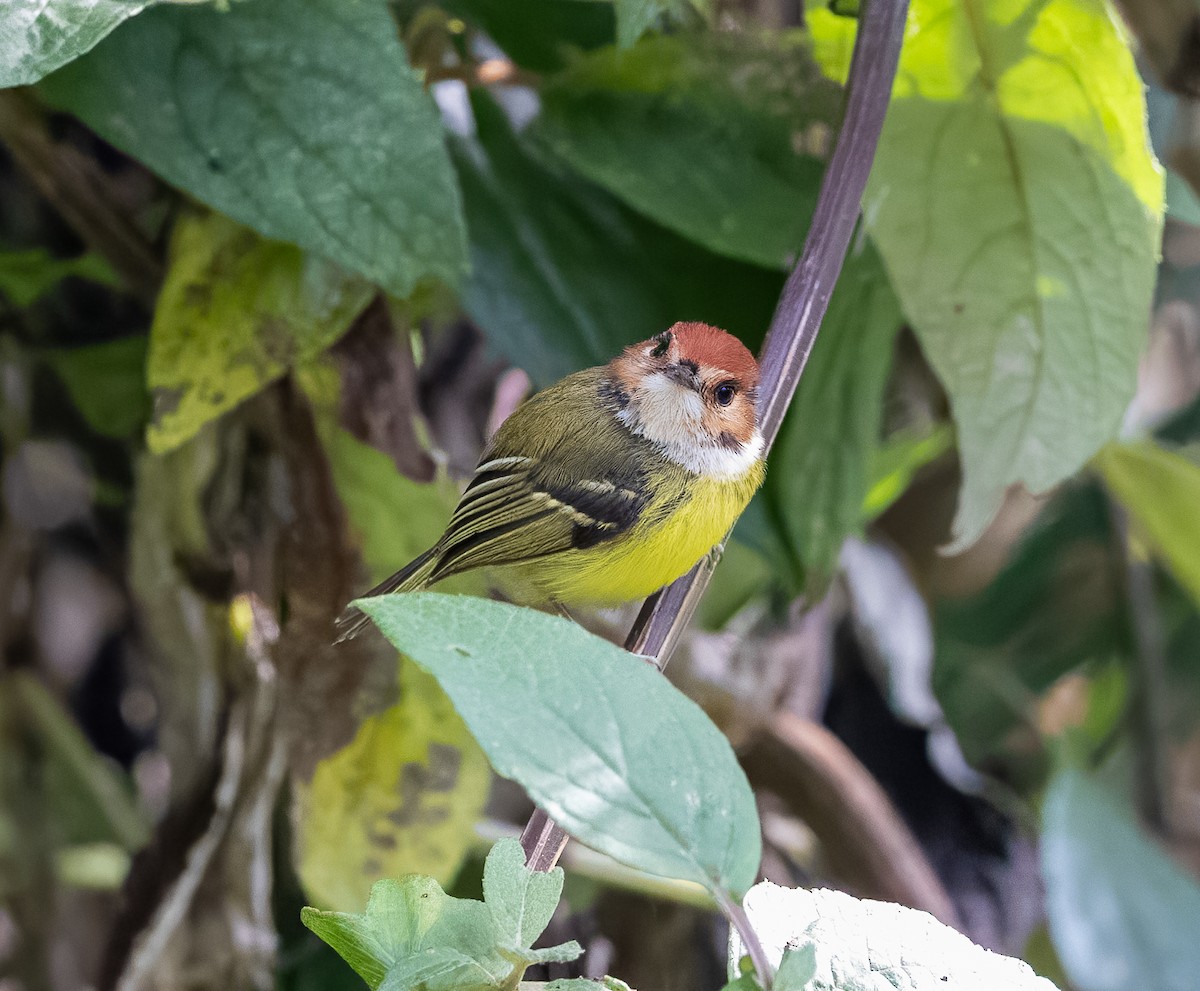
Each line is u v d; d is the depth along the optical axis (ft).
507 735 4.38
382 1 7.56
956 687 16.44
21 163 9.50
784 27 10.62
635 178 9.45
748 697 11.46
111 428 11.69
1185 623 16.94
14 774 12.83
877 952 5.24
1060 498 16.71
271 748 9.86
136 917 9.78
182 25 7.53
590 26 9.84
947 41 8.79
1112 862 12.03
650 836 4.46
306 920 4.97
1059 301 9.31
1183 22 9.90
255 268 8.89
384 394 9.57
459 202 7.52
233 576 9.84
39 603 12.90
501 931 4.82
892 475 12.69
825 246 7.47
